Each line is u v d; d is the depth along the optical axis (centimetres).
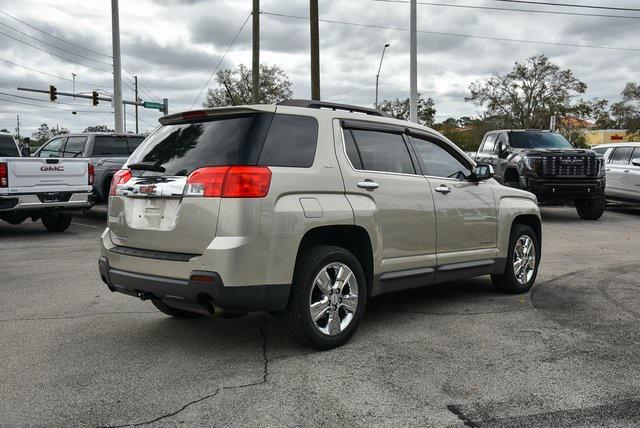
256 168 430
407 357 456
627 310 604
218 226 421
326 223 464
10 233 1240
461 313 593
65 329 535
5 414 355
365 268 515
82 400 375
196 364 441
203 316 577
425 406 366
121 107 2255
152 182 461
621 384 402
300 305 450
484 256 631
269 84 5984
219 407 364
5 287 712
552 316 580
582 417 352
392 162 546
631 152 1639
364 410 360
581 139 5638
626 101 6312
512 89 5509
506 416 353
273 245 431
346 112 521
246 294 421
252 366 436
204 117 478
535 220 712
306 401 373
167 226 449
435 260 571
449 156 616
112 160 1393
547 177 1415
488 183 655
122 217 486
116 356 460
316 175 467
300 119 477
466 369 430
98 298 656
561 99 5325
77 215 1628
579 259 928
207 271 419
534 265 703
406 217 538
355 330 495
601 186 1437
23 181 1104
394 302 641
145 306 619
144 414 355
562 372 425
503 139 1647
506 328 538
